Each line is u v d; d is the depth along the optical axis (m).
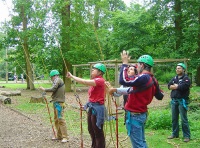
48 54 20.27
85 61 21.58
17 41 22.83
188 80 6.58
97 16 20.80
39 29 20.22
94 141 5.65
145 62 4.11
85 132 8.02
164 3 18.75
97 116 5.25
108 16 24.92
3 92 18.70
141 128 4.13
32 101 14.75
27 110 12.32
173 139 6.92
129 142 6.77
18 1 20.45
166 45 18.33
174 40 18.33
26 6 20.41
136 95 4.04
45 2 19.77
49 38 19.95
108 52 22.94
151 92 4.11
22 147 6.46
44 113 11.47
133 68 4.30
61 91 6.70
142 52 19.73
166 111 8.95
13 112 11.96
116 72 12.21
